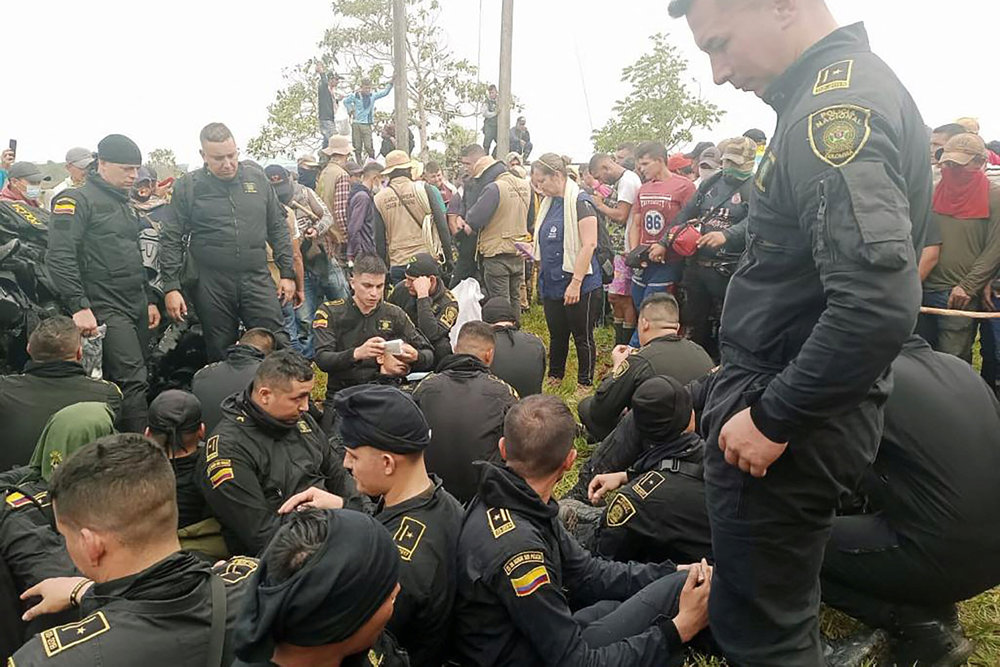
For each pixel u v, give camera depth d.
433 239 7.29
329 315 4.86
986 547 2.60
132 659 1.77
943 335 5.17
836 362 1.59
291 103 23.14
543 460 2.40
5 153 8.30
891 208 1.56
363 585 1.46
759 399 1.78
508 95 11.87
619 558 3.06
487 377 3.75
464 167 8.41
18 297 4.56
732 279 1.99
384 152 14.37
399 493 2.45
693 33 1.90
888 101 1.67
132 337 4.96
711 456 2.04
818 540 2.01
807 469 1.87
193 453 3.43
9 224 4.79
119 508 1.84
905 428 2.58
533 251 6.83
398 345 4.50
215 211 5.29
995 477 2.58
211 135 5.14
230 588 2.13
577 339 6.21
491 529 2.32
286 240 5.73
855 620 3.07
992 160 6.89
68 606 2.38
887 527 2.74
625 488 3.05
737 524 1.98
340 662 1.54
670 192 6.22
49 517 2.70
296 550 1.47
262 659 1.50
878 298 1.54
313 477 3.41
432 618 2.33
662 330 4.28
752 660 2.10
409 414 2.41
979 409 2.65
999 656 2.90
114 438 1.97
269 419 3.27
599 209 7.25
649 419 3.07
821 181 1.62
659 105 11.88
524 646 2.31
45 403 3.57
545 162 5.95
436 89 23.47
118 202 4.90
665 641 2.29
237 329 5.59
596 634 2.45
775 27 1.78
